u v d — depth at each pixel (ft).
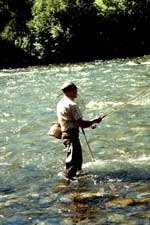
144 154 41.16
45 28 182.60
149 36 187.21
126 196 30.55
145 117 55.77
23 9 197.06
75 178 35.55
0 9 195.31
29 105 73.41
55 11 183.11
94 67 133.80
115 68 123.75
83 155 42.14
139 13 186.50
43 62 183.21
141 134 47.88
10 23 188.03
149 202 29.09
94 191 32.12
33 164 40.27
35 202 30.63
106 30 186.39
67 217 27.53
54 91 89.15
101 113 61.62
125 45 185.98
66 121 35.78
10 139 49.98
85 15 184.75
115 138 47.14
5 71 149.59
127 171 36.55
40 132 52.42
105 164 38.86
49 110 67.00
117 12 186.50
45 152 43.96
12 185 34.76
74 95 36.40
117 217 26.99
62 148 45.09
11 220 27.68
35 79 114.42
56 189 33.19
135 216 26.94
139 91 78.79
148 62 136.46
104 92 81.05
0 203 30.81
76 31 183.83
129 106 64.39
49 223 26.84
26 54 183.73
